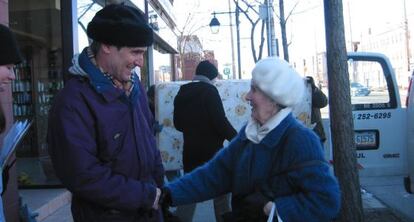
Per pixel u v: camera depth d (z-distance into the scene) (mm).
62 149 2424
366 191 8547
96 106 2496
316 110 7957
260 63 2643
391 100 9070
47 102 10109
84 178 2395
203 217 7102
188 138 5297
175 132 7125
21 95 10219
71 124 2430
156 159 2912
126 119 2604
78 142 2416
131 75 2684
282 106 2631
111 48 2559
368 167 9055
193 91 5312
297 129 2594
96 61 2619
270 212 2535
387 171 9039
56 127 2451
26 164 9609
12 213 5527
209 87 5305
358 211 5754
